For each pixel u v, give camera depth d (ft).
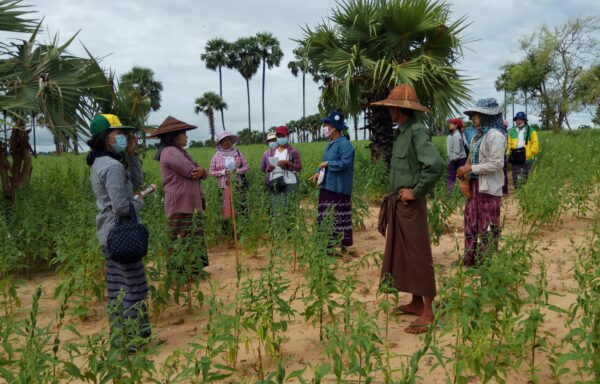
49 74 19.67
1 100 17.97
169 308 13.07
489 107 14.14
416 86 29.78
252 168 30.63
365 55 30.42
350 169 16.70
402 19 28.35
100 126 9.66
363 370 7.19
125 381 7.59
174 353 8.18
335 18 30.94
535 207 18.81
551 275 13.94
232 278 15.57
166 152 14.82
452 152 28.81
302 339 10.79
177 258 12.63
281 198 20.15
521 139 27.45
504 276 9.82
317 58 32.71
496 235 13.84
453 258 16.26
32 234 16.80
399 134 11.35
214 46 195.72
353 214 20.81
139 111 21.70
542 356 9.40
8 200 21.02
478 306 9.14
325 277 10.69
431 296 10.92
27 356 7.33
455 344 10.03
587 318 7.88
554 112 86.99
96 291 12.41
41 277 16.47
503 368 8.20
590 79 80.18
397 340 10.45
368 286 14.11
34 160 47.80
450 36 29.01
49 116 18.43
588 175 24.32
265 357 9.98
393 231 11.34
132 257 9.57
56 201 20.53
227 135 19.94
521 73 86.69
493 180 13.98
